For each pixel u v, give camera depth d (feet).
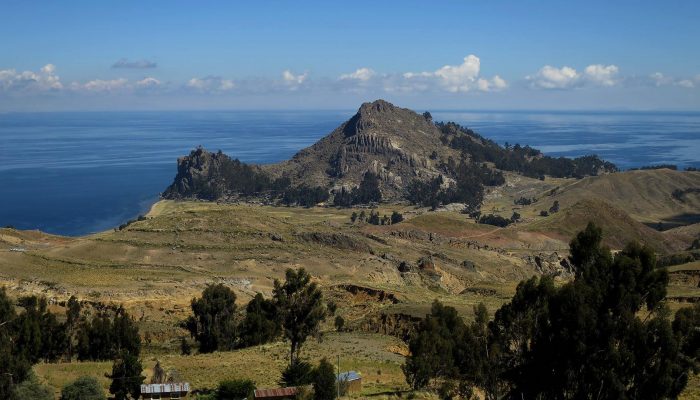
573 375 94.32
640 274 94.27
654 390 88.12
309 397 119.34
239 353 180.96
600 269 95.40
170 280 281.13
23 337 168.55
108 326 185.37
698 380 119.65
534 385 99.45
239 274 311.27
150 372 152.66
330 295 269.85
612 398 89.66
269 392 123.85
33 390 128.16
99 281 270.67
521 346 107.04
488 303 250.57
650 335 90.38
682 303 212.84
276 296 147.74
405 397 124.98
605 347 91.50
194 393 135.13
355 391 133.08
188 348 200.23
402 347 190.29
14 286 257.14
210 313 201.26
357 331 215.92
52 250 328.08
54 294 247.91
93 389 129.80
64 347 183.21
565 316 93.61
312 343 190.90
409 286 314.14
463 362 112.47
